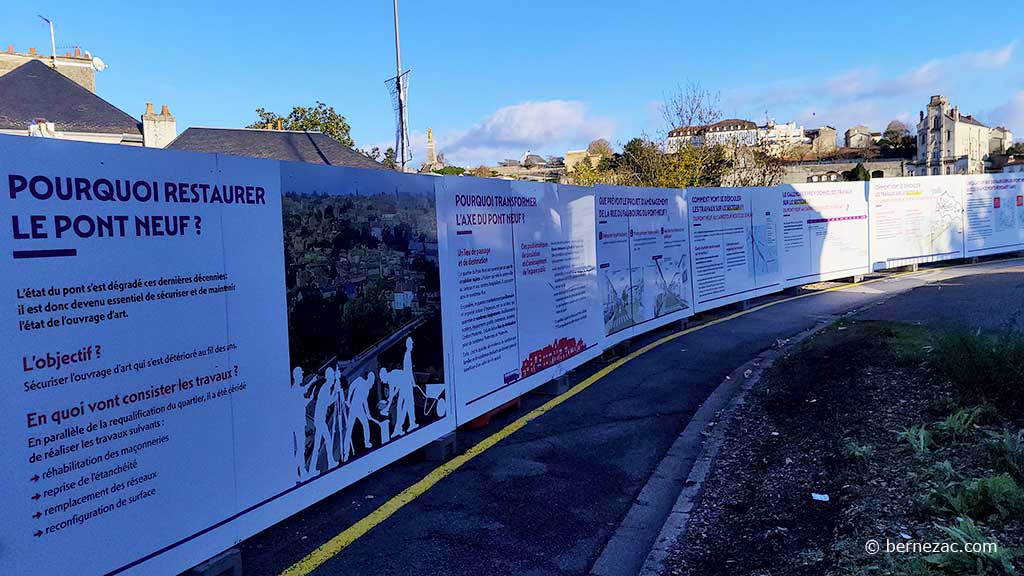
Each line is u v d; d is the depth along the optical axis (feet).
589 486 16.80
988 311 29.86
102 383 9.82
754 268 43.37
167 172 10.77
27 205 8.85
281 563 12.96
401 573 12.64
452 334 19.13
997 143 284.61
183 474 11.14
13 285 8.71
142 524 10.47
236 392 12.18
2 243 8.59
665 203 34.94
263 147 95.45
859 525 12.62
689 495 16.02
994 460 13.50
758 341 32.99
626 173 83.20
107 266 9.86
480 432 20.95
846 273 50.88
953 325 25.05
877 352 24.13
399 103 93.50
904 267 57.52
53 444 9.21
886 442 16.43
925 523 12.18
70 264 9.37
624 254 30.83
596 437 20.38
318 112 152.56
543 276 24.14
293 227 13.57
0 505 8.62
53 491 9.22
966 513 12.09
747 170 80.69
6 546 8.68
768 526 13.70
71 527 9.45
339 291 14.92
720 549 13.15
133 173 10.24
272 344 13.00
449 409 18.97
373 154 150.10
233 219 12.08
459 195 19.45
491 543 13.85
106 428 9.89
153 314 10.57
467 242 19.83
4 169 8.60
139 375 10.37
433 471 17.78
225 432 11.94
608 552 13.53
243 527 12.34
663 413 22.59
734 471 17.21
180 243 11.02
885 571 10.67
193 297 11.27
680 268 36.42
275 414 13.08
